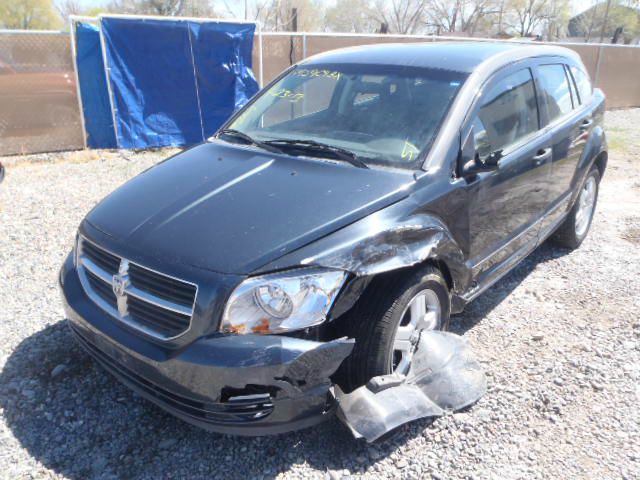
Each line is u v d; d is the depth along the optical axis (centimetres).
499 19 4422
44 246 554
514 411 328
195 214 305
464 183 352
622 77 1759
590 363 373
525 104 431
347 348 273
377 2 3819
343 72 423
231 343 258
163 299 278
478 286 389
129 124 977
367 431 280
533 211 447
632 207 726
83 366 365
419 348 327
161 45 970
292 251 275
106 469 286
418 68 401
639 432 312
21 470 283
